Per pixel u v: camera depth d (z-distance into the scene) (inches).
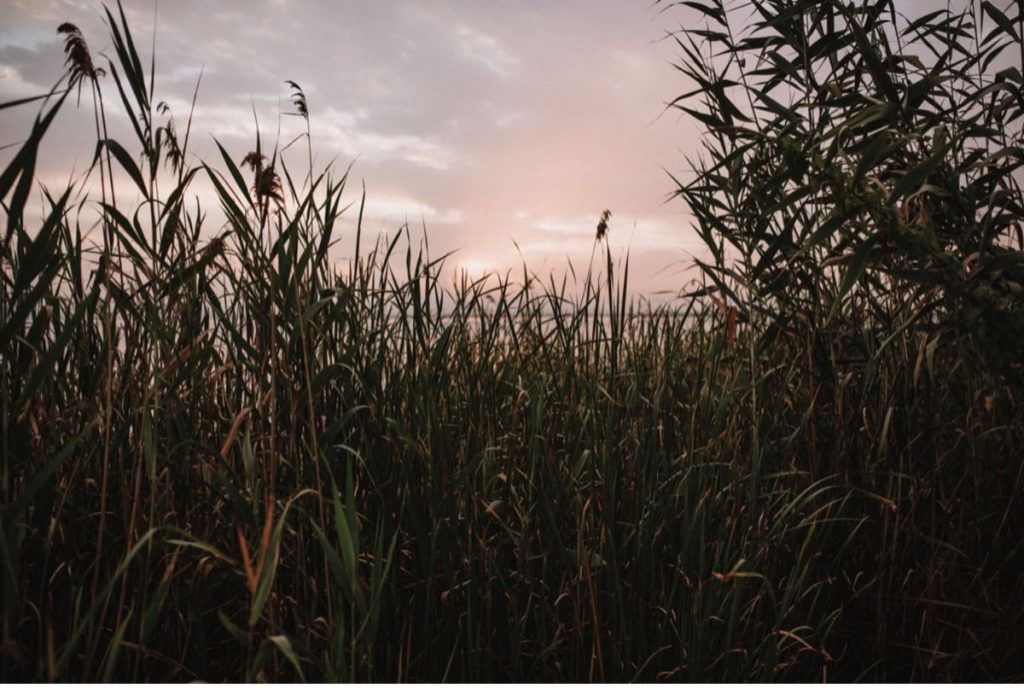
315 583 54.1
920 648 70.2
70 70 52.7
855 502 76.6
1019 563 77.9
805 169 73.9
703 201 89.7
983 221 73.3
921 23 87.9
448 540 58.5
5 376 52.9
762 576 56.9
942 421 85.7
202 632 51.2
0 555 44.2
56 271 46.9
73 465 61.6
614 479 64.7
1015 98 75.4
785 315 84.0
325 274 67.4
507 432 73.8
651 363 85.5
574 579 62.0
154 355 56.3
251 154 59.8
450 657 57.1
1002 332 64.1
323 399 61.2
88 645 45.7
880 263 80.0
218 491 52.2
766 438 72.9
